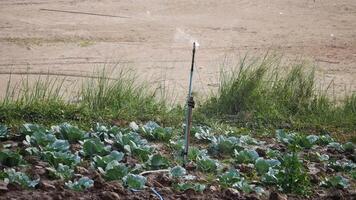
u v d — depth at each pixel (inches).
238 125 1134.4
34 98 1132.5
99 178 767.1
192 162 897.5
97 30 1887.3
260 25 2047.2
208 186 807.1
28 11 2038.6
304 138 1022.4
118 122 1069.8
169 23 2014.0
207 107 1182.3
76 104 1127.0
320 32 2011.6
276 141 1045.2
